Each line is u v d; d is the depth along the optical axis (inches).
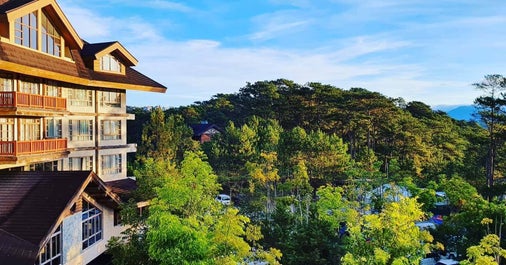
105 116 1293.1
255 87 4215.1
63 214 716.0
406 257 756.6
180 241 667.4
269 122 3053.6
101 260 1007.0
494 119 2337.6
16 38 858.1
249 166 2084.2
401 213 805.2
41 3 902.4
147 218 860.0
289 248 1263.5
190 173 1010.1
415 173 2581.2
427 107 3892.7
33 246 625.9
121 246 785.6
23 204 734.5
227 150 2404.0
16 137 940.6
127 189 1275.8
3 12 802.8
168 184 951.0
